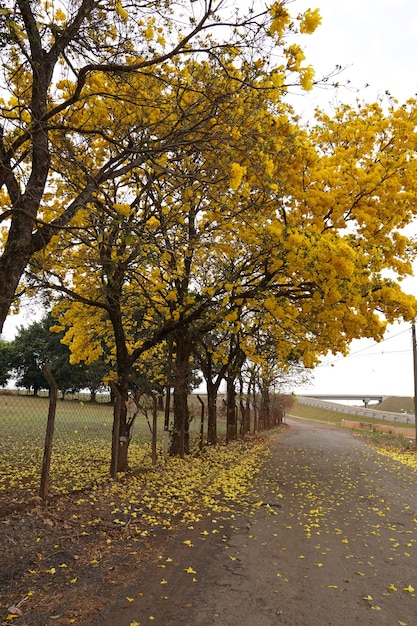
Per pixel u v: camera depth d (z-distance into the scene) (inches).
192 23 214.7
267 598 159.9
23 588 153.1
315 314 335.9
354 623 144.1
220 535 235.6
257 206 290.5
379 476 495.8
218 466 480.7
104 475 344.8
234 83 267.7
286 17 198.4
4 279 182.7
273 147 267.0
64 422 808.3
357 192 309.3
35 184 198.7
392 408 3646.7
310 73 212.2
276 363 884.6
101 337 528.7
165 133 277.0
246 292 350.6
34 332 1670.8
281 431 1371.8
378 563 206.5
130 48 246.4
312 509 309.7
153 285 376.8
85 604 146.6
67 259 319.9
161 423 943.7
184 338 525.3
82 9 213.2
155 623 137.1
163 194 308.3
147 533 225.3
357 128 335.9
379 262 278.8
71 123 292.2
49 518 222.2
